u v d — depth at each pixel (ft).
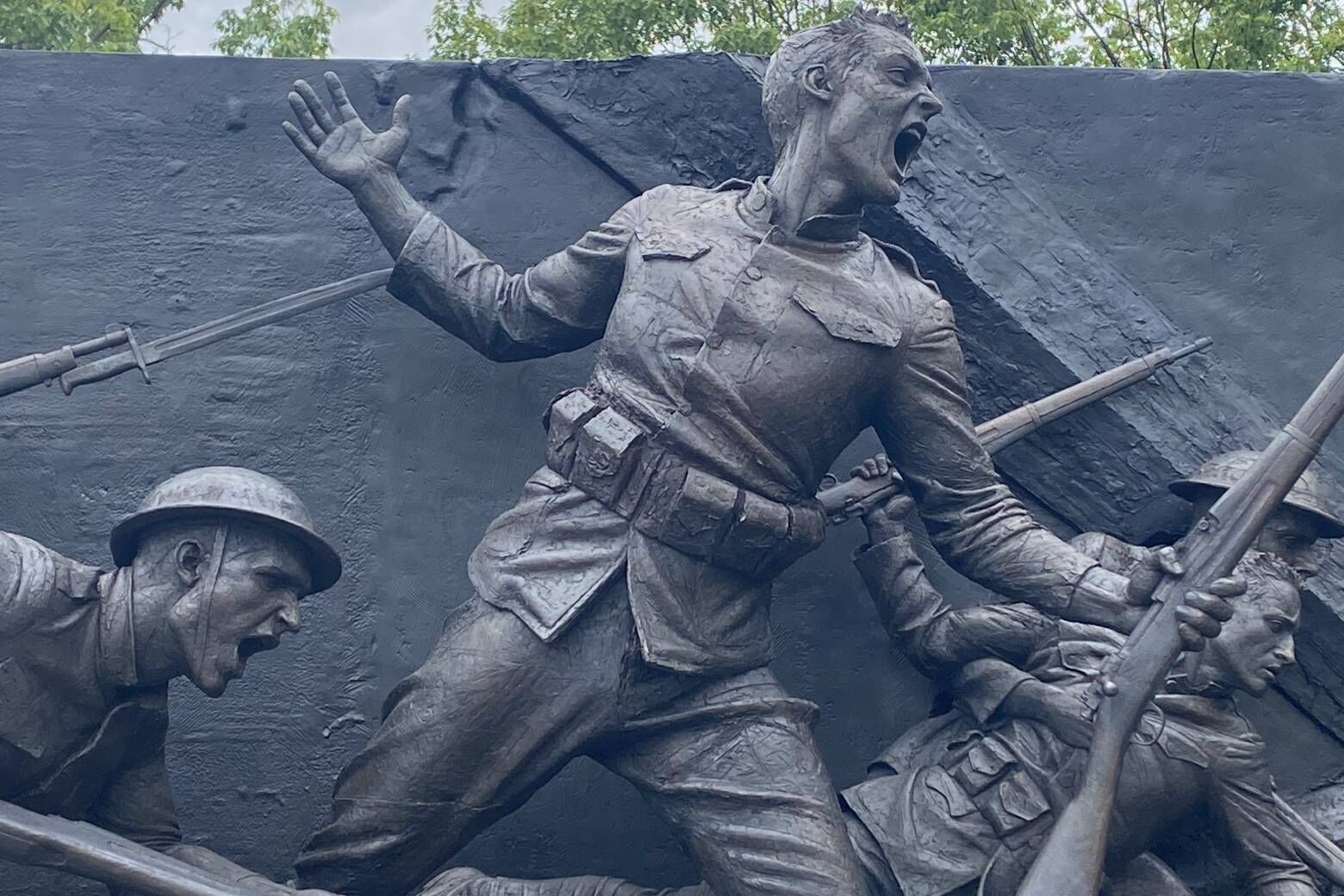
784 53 12.11
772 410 11.58
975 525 12.00
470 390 13.88
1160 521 13.76
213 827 13.12
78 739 11.16
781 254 11.76
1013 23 29.58
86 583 11.10
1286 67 29.89
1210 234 14.48
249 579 11.14
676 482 11.50
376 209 12.78
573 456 11.80
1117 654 11.45
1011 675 12.46
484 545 11.97
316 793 13.20
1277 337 14.32
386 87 14.34
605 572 11.53
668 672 11.48
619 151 14.23
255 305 13.96
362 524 13.65
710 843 11.43
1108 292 14.16
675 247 11.90
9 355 13.78
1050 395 13.96
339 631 13.46
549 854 13.23
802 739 11.74
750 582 11.83
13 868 12.75
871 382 11.80
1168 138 14.61
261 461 13.73
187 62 14.29
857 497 13.00
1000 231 14.23
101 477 13.65
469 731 11.52
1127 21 32.17
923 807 12.28
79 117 14.17
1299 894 12.02
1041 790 12.13
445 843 11.70
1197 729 12.26
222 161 14.17
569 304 12.50
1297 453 11.51
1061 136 14.60
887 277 12.05
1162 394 13.97
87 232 14.01
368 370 13.89
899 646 12.97
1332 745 13.64
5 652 10.82
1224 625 12.28
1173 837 12.71
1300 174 14.58
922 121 11.94
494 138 14.32
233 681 13.33
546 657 11.54
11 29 30.37
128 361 12.63
